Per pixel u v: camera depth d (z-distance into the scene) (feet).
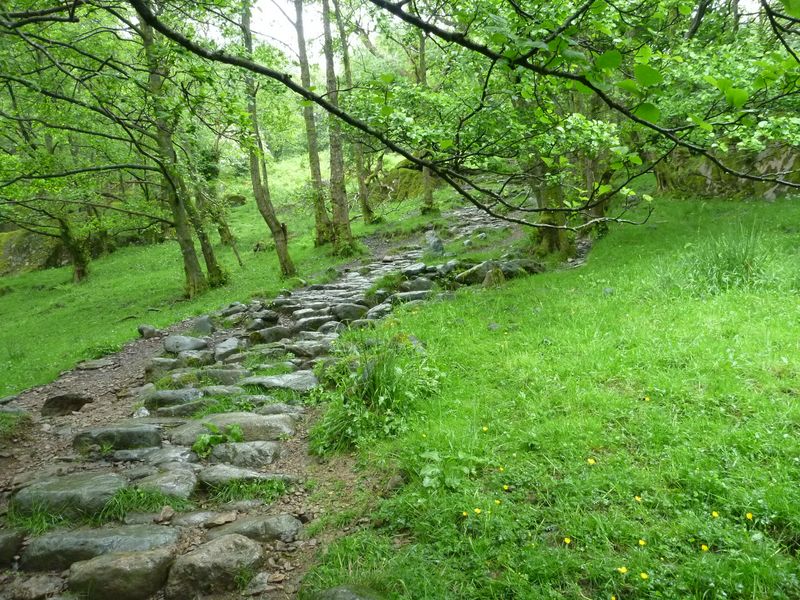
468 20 5.96
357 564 11.85
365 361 20.81
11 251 100.53
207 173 45.09
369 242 75.15
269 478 16.07
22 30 24.77
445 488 13.96
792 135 25.30
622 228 48.06
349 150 82.53
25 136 46.03
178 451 18.01
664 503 12.23
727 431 14.61
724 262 29.07
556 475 13.99
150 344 41.27
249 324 39.29
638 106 5.01
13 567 13.21
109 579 11.84
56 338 52.29
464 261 46.06
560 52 5.17
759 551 10.43
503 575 10.76
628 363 20.21
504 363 21.88
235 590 11.92
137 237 101.91
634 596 9.96
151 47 18.47
